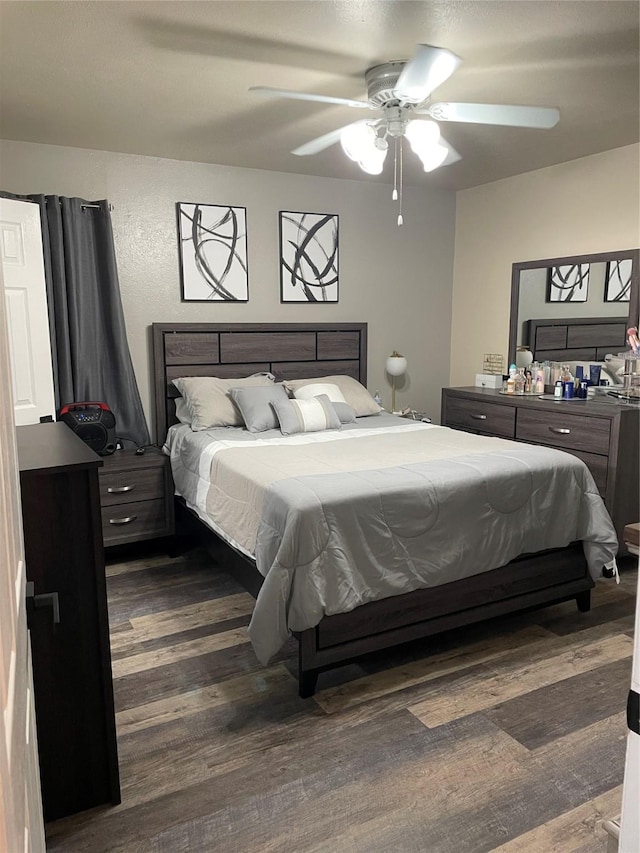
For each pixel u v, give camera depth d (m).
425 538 2.62
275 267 4.70
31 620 1.14
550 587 3.00
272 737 2.20
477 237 5.23
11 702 0.68
